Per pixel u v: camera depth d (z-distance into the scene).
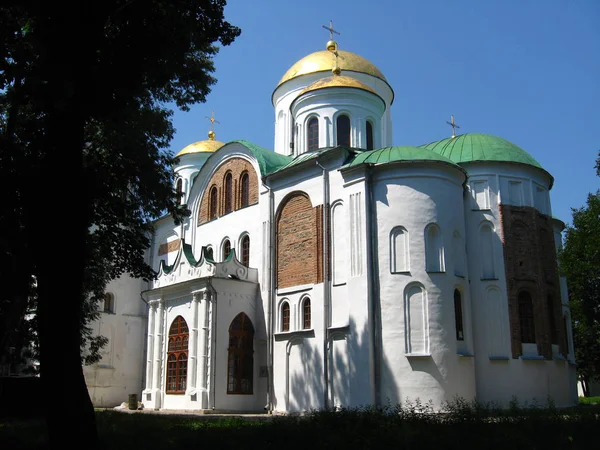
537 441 13.88
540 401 29.44
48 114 15.82
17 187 17.94
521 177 32.38
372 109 35.59
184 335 32.97
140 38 17.14
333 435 14.46
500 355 29.70
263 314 32.25
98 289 30.66
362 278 27.70
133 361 43.25
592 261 29.38
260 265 33.31
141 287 44.88
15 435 16.88
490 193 31.84
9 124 20.94
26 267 21.72
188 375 31.52
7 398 25.61
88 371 40.72
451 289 27.69
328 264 29.44
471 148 32.91
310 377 29.00
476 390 29.19
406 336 26.66
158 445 14.52
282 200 32.84
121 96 17.16
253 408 31.12
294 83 40.88
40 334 14.08
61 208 14.45
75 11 14.79
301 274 30.84
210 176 39.50
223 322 31.30
